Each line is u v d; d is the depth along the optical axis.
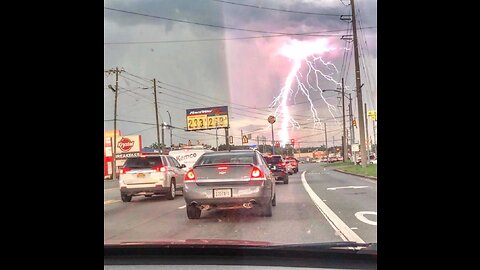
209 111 69.19
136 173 16.97
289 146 98.62
